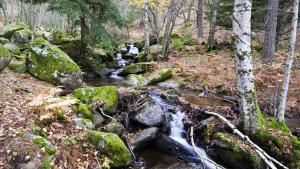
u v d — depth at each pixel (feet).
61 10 17.87
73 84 13.47
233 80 17.01
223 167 9.41
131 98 12.47
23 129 8.23
